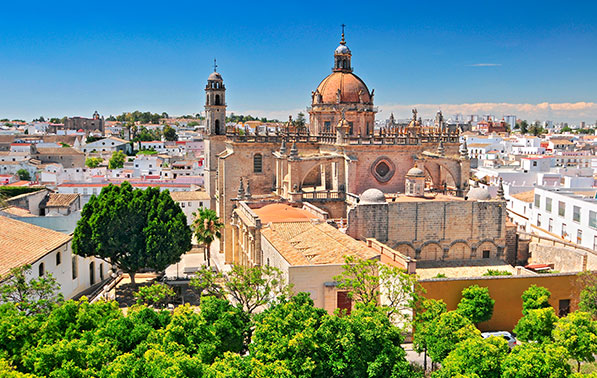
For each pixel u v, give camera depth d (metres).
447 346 35.91
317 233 59.12
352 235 69.12
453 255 72.62
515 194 103.69
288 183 81.06
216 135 106.12
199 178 143.62
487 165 158.25
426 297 50.41
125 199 68.75
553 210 85.62
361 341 33.56
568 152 193.75
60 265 62.72
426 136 92.38
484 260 73.38
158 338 34.66
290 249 53.72
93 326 37.00
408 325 42.25
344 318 36.69
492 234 73.31
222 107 107.38
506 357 32.28
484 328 51.69
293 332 33.91
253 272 47.38
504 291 51.78
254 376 29.16
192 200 111.31
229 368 29.89
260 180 90.06
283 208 73.12
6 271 49.16
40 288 45.75
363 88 94.31
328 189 87.06
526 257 75.31
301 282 48.09
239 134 89.44
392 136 84.75
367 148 81.06
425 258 71.81
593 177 110.75
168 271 81.38
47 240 61.78
